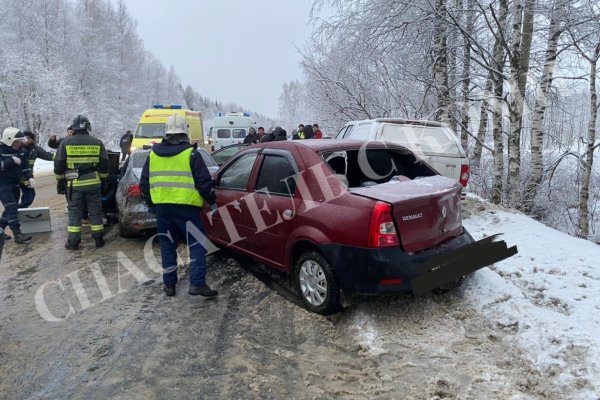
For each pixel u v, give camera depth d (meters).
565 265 4.64
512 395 2.72
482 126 12.74
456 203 3.96
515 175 9.23
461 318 3.70
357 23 11.34
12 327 3.83
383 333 3.53
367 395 2.82
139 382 2.99
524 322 3.40
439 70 11.12
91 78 38.53
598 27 9.09
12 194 6.52
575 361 2.88
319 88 16.41
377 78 13.74
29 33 34.00
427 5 9.88
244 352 3.36
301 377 3.03
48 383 2.99
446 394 2.77
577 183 11.04
